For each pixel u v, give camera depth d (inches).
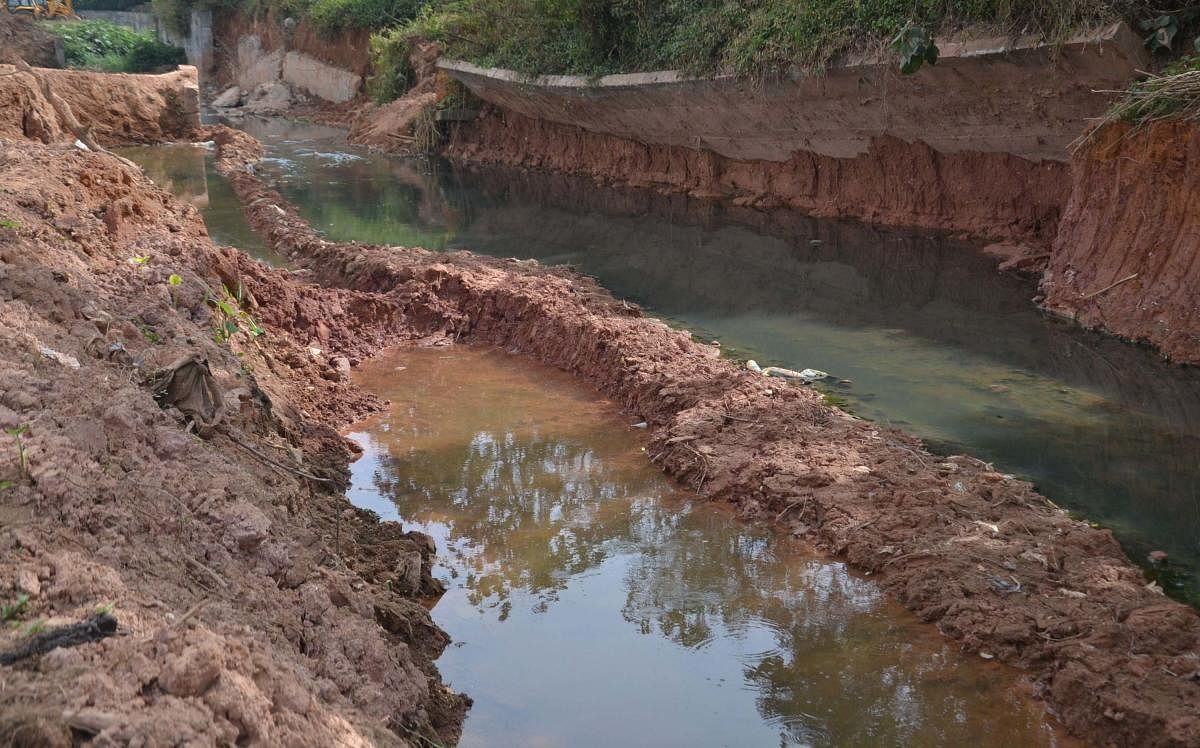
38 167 418.9
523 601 257.4
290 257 602.5
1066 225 470.3
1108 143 440.1
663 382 379.6
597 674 227.8
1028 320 460.8
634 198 818.2
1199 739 189.8
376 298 479.5
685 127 791.7
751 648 236.1
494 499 313.6
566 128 994.1
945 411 363.3
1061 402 368.2
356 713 167.5
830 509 286.7
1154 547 269.6
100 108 1147.9
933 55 512.1
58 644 141.3
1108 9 447.8
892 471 305.3
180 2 1952.5
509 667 230.2
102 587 157.5
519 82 932.0
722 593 259.3
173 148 1128.2
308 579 209.0
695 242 648.4
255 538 205.8
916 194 636.7
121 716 129.2
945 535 268.7
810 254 599.8
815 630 242.1
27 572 153.4
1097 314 441.7
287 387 379.9
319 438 344.5
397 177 965.8
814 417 346.6
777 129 703.7
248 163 1003.3
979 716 210.2
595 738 206.5
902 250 591.5
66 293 286.7
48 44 1632.6
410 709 194.4
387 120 1215.6
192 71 1243.2
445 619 249.3
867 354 428.1
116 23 2135.8
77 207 401.1
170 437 228.8
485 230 704.4
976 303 491.2
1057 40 461.1
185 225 477.7
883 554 264.7
